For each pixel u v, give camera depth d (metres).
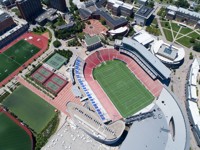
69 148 185.75
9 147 187.38
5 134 195.00
